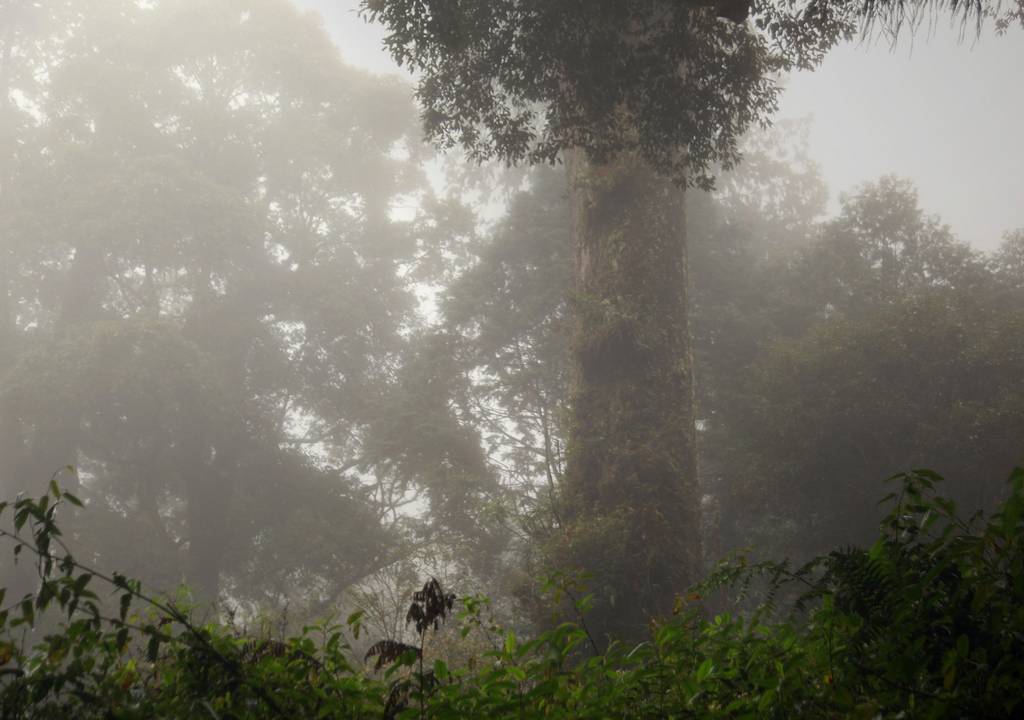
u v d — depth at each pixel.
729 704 2.28
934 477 2.54
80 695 2.16
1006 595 2.14
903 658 2.01
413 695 2.32
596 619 10.38
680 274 13.03
